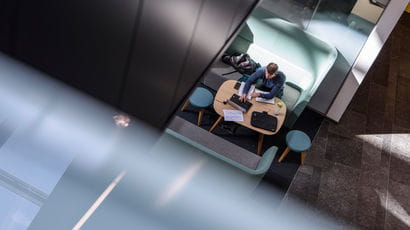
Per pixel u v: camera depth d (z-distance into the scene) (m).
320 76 6.42
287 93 6.93
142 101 0.49
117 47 0.49
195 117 6.69
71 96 0.46
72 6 0.47
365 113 7.58
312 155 6.69
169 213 5.09
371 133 7.29
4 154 2.48
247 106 6.16
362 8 5.92
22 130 0.65
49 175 2.55
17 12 0.44
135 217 4.59
